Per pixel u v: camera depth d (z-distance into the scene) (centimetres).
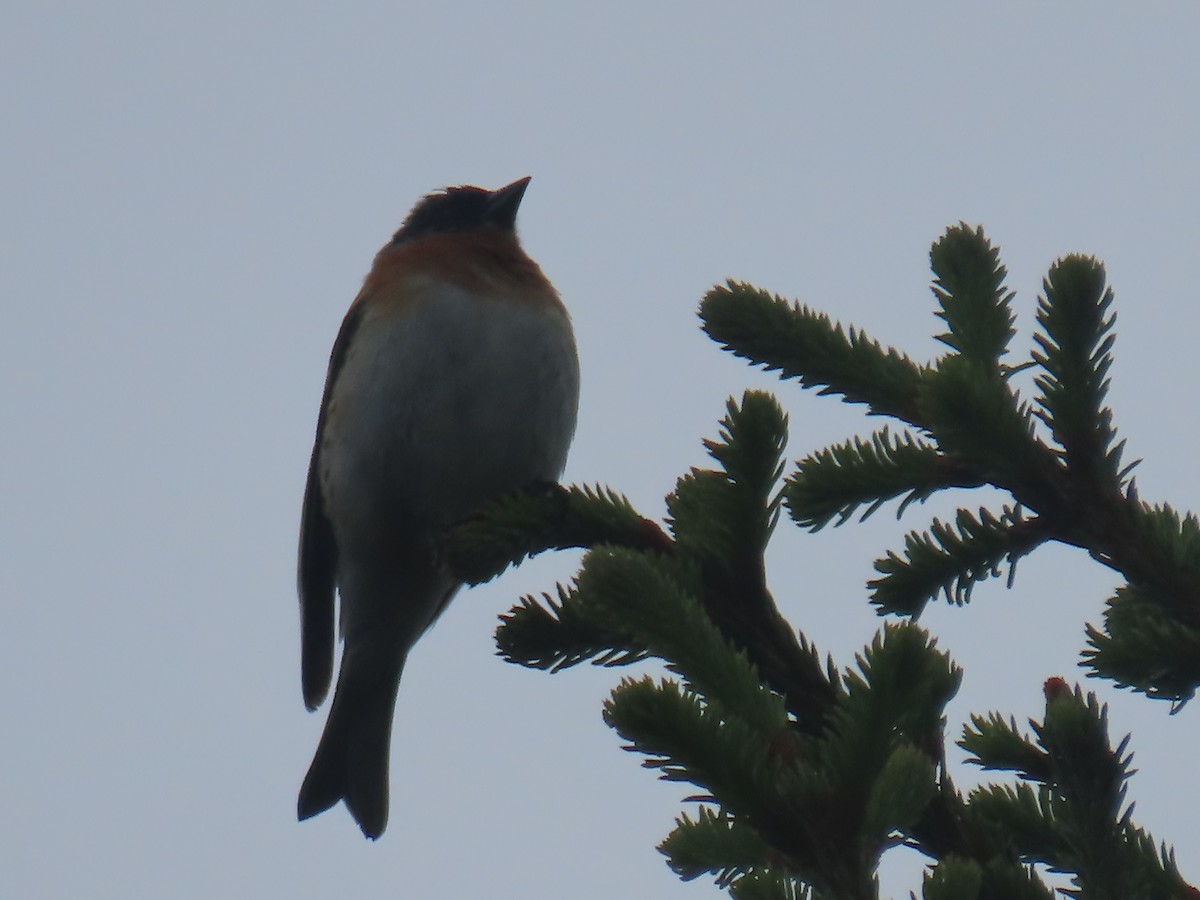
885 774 354
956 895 350
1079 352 501
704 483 539
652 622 417
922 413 533
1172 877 458
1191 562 514
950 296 571
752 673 414
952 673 407
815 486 539
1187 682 496
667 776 370
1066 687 420
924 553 532
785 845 361
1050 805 514
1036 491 507
